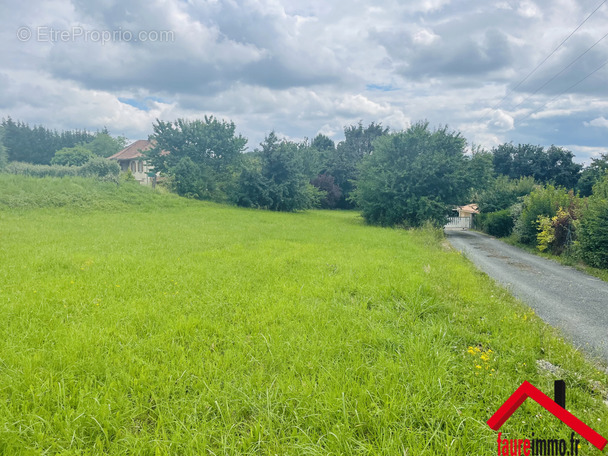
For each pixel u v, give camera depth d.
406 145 28.39
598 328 6.04
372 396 3.46
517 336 5.10
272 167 36.84
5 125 67.19
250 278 7.86
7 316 5.02
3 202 19.91
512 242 21.06
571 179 47.78
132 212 23.05
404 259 11.16
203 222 20.28
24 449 2.67
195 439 2.81
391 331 5.13
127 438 2.83
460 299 6.89
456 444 2.87
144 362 3.90
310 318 5.49
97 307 5.61
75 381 3.54
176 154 38.25
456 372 4.08
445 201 27.11
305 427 3.12
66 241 11.69
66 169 36.50
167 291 6.64
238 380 3.69
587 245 12.69
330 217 33.19
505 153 51.16
